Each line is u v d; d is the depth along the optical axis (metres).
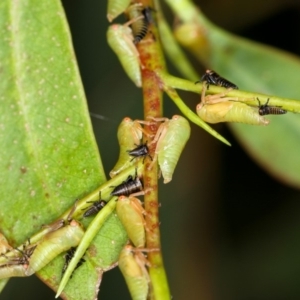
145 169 0.25
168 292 0.25
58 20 0.27
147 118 0.26
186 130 0.26
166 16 0.31
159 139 0.26
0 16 0.27
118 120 0.31
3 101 0.26
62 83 0.26
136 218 0.25
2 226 0.26
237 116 0.26
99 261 0.26
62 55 0.26
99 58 0.31
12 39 0.27
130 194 0.25
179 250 0.31
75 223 0.26
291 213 0.31
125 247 0.25
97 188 0.26
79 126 0.26
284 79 0.30
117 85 0.31
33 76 0.26
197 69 0.31
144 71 0.27
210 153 0.31
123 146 0.26
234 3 0.31
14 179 0.26
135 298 0.25
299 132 0.30
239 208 0.31
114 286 0.31
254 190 0.31
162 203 0.31
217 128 0.31
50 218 0.26
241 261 0.31
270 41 0.32
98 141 0.31
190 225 0.31
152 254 0.25
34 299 0.31
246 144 0.30
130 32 0.27
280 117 0.30
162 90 0.26
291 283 0.31
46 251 0.26
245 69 0.30
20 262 0.26
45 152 0.26
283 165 0.30
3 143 0.26
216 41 0.30
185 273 0.31
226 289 0.31
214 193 0.31
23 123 0.26
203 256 0.31
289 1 0.31
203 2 0.31
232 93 0.26
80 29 0.31
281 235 0.31
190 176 0.31
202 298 0.31
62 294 0.26
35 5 0.27
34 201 0.26
